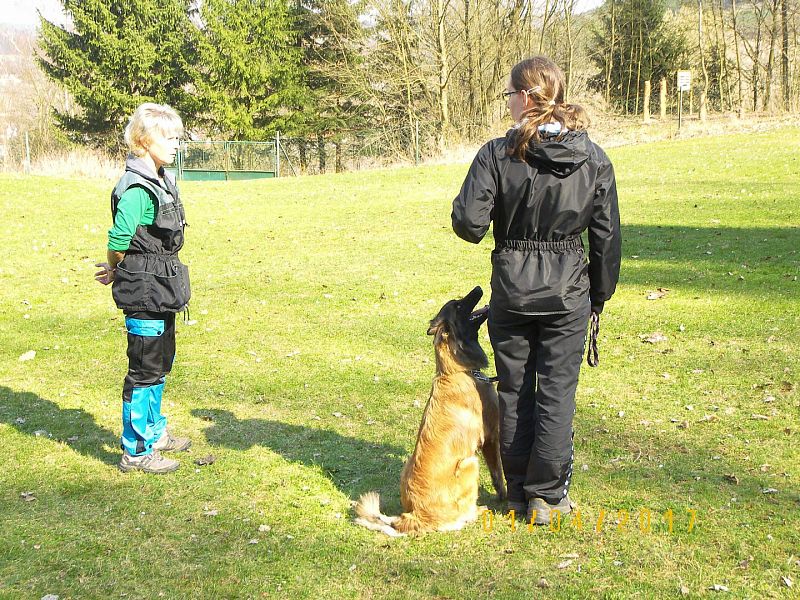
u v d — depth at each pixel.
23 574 3.23
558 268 3.19
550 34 29.31
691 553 3.22
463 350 3.53
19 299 9.04
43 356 6.85
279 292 9.13
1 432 4.99
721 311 7.20
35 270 10.52
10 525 3.68
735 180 15.06
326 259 10.88
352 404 5.45
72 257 11.31
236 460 4.48
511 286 3.21
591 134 26.72
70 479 4.23
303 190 18.16
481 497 3.91
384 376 6.07
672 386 5.45
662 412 4.97
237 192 18.11
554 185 3.09
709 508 3.62
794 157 16.70
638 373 5.78
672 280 8.49
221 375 6.21
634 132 25.66
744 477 3.95
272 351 6.87
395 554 3.33
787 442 4.35
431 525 3.47
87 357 6.80
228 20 32.16
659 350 6.28
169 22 32.34
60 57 32.34
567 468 3.44
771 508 3.59
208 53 31.69
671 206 13.02
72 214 14.23
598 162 3.14
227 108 31.86
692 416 4.86
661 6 33.31
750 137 20.72
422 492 3.47
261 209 15.56
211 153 27.34
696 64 34.25
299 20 33.38
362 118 33.34
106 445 4.77
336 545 3.45
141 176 3.90
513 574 3.13
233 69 31.75
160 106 3.98
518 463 3.53
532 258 3.20
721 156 17.95
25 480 4.23
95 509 3.86
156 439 4.42
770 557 3.15
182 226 4.19
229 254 11.44
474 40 28.17
